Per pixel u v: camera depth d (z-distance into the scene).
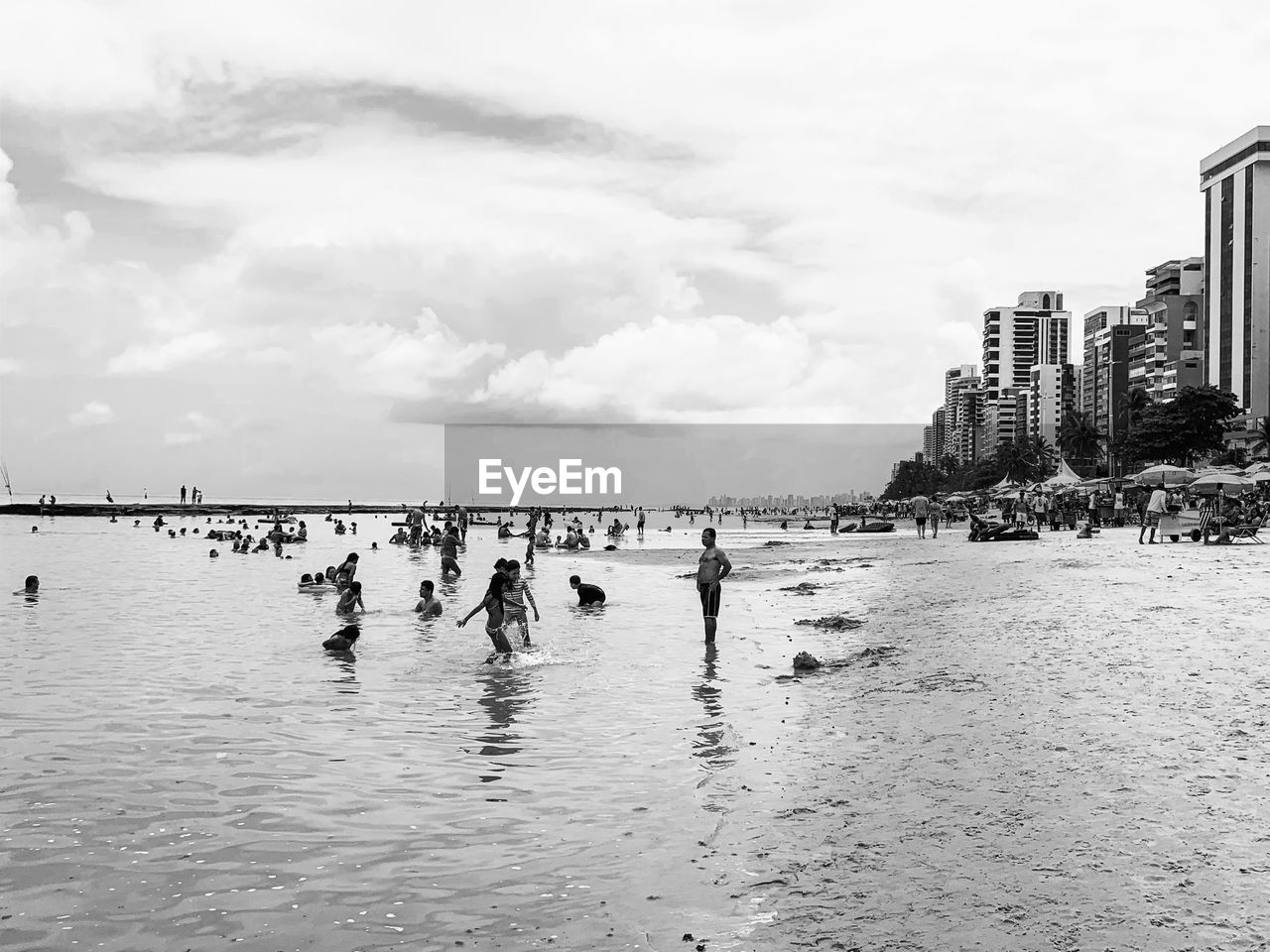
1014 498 86.69
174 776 8.34
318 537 76.31
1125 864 5.66
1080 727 8.83
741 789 7.77
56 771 8.52
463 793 7.82
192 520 113.75
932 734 9.09
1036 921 4.99
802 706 11.02
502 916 5.41
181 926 5.32
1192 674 10.73
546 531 60.78
